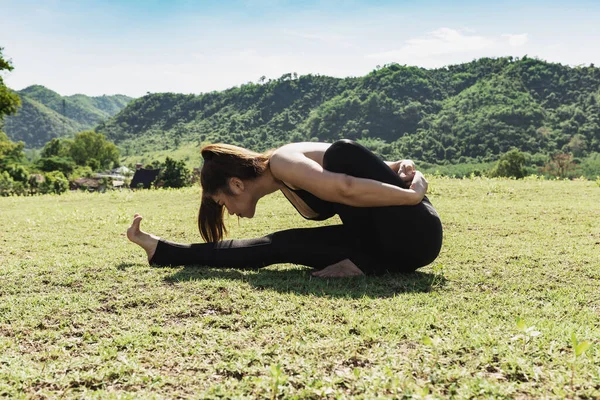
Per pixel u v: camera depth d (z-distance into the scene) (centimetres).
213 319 253
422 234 317
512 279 326
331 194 306
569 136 11750
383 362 201
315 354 210
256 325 244
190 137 18262
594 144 11275
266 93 18825
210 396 177
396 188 308
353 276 327
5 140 6825
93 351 220
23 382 191
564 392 171
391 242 317
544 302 282
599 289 304
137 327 245
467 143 11862
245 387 182
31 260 389
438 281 322
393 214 312
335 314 256
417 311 260
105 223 601
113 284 313
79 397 180
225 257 343
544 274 337
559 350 208
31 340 236
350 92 16500
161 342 227
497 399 169
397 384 176
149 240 355
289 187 324
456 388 177
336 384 184
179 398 178
